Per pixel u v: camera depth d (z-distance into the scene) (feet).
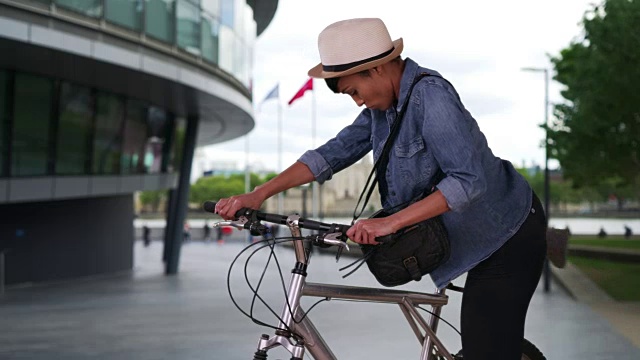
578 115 90.48
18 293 94.58
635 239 245.86
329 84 12.50
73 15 79.25
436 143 11.95
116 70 89.86
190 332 47.96
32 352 40.42
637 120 89.15
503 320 12.74
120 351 39.93
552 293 79.97
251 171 625.41
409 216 11.51
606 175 102.17
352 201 529.86
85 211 121.39
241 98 127.13
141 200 563.48
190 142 134.31
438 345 13.34
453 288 13.46
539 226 13.00
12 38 72.13
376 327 47.24
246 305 67.67
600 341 41.63
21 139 93.25
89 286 104.68
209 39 108.58
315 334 12.00
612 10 82.38
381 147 12.76
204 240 276.82
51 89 96.17
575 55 94.27
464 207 11.73
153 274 128.26
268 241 11.89
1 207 106.22
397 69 12.44
